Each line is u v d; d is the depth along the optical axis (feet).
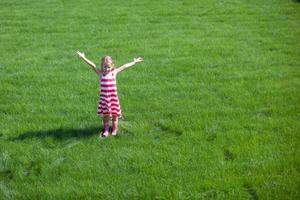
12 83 44.37
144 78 44.47
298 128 32.01
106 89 31.78
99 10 77.20
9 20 72.33
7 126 34.32
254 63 48.16
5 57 53.72
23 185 26.32
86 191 25.25
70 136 32.50
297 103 36.86
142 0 83.97
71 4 82.53
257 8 75.15
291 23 65.62
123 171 27.35
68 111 36.86
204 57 50.93
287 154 28.30
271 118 33.91
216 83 42.39
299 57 50.08
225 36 59.93
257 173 26.25
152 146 30.30
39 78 45.47
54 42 59.82
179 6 78.48
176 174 26.53
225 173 26.27
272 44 55.31
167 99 38.88
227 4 78.95
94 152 29.81
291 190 24.35
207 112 35.37
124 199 24.48
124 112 36.32
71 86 42.75
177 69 46.98
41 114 36.40
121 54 53.21
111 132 32.99
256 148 29.04
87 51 55.01
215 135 31.42
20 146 30.96
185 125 33.17
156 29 64.64
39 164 28.58
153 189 25.02
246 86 41.27
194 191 24.68
